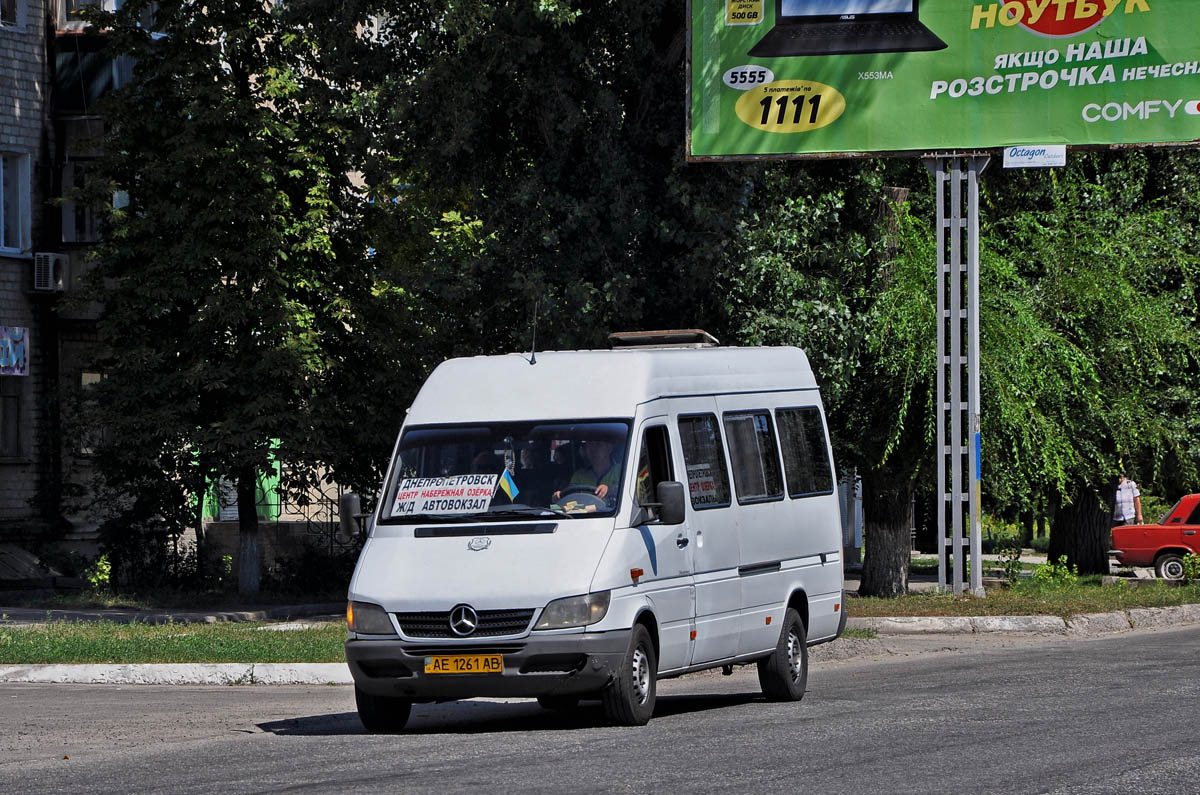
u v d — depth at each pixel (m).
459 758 22.98
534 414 28.77
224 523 81.19
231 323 63.84
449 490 28.03
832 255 59.16
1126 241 61.94
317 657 38.69
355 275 69.00
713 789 19.81
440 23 53.81
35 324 75.62
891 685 34.34
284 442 64.31
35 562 70.94
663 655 27.97
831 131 54.16
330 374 68.25
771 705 31.17
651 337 36.06
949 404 56.91
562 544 26.66
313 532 74.88
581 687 26.03
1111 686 31.84
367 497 71.06
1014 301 57.09
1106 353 61.50
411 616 26.38
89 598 63.53
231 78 66.00
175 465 66.56
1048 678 34.03
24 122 75.25
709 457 30.66
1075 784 20.03
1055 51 53.19
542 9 52.50
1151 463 74.81
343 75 61.19
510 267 57.88
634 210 56.31
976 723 26.23
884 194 60.16
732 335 58.09
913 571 88.75
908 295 57.25
